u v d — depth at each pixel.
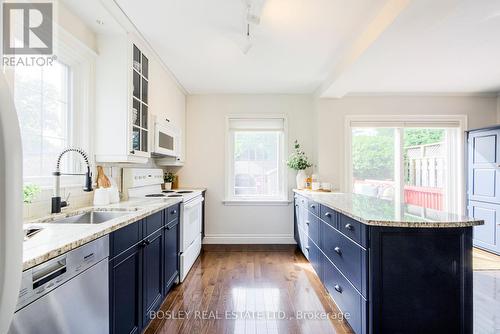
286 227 4.01
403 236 1.45
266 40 2.40
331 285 2.11
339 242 1.92
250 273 2.82
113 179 2.42
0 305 0.55
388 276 1.44
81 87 2.04
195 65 2.95
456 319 1.44
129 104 2.13
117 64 2.12
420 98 3.83
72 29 1.86
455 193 3.86
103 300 1.22
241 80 3.46
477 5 1.60
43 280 0.87
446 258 1.44
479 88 3.58
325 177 3.77
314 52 2.66
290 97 4.06
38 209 1.60
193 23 2.11
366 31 2.24
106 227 1.25
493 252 3.38
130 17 2.00
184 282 2.59
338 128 3.80
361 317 1.53
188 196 2.83
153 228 1.89
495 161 3.37
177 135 3.40
